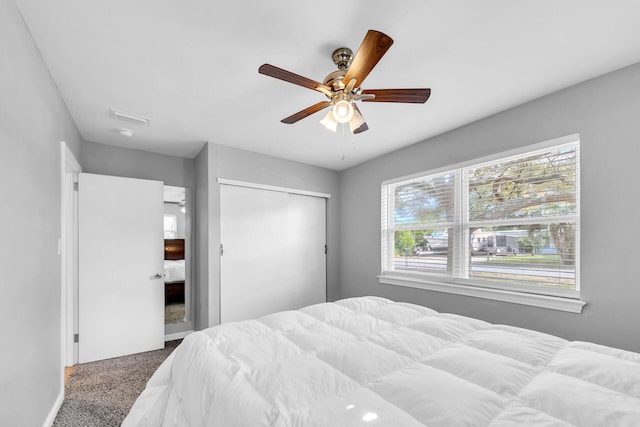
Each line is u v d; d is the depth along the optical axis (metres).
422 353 1.39
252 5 1.41
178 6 1.41
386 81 2.09
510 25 1.55
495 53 1.79
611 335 1.96
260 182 3.72
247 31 1.59
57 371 2.10
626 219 1.92
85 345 3.01
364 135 3.13
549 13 1.47
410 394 1.02
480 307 2.70
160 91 2.22
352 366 1.24
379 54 1.37
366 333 1.67
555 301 2.21
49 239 1.91
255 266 3.68
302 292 4.09
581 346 1.40
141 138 3.19
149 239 3.40
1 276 1.26
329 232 4.41
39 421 1.74
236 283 3.52
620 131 1.95
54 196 2.04
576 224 2.19
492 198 2.71
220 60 1.85
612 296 1.96
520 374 1.15
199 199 3.64
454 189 3.00
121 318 3.19
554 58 1.84
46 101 1.86
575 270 2.19
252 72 1.98
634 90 1.90
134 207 3.33
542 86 2.17
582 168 2.11
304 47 1.73
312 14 1.47
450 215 3.05
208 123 2.81
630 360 1.25
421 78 2.06
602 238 2.01
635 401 0.95
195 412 1.19
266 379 1.14
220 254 3.40
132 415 1.56
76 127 2.85
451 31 1.60
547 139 2.28
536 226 2.42
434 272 3.20
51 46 1.68
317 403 1.00
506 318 2.52
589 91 2.08
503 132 2.56
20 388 1.45
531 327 2.36
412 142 3.34
